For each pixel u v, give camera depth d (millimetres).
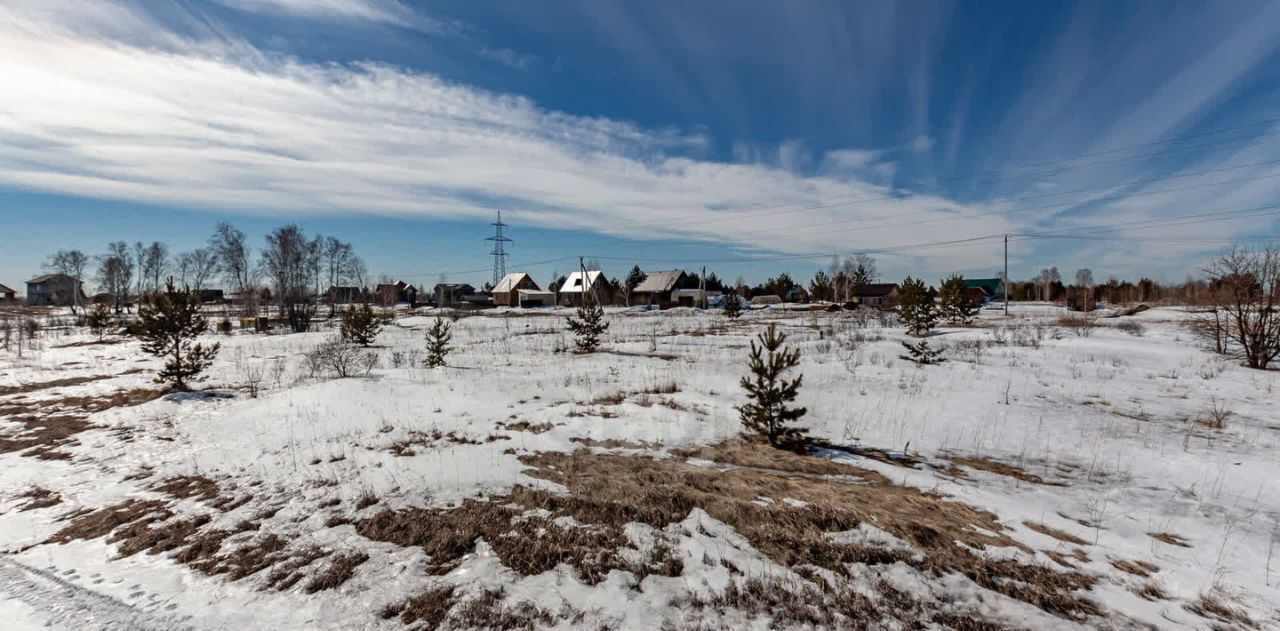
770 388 8641
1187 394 11836
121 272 73438
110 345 26797
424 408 10984
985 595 4195
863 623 3854
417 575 4551
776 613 3973
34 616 4152
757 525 5359
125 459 8391
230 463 7938
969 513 5781
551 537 5145
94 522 6023
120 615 4129
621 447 8359
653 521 5473
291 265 55969
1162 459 7680
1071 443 8539
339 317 52062
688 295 68938
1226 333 17219
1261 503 6129
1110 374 14070
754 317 40938
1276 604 4121
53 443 9398
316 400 11875
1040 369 14797
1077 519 5734
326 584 4465
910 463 7676
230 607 4211
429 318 44969
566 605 4070
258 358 20484
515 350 21375
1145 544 5137
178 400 12625
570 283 77812
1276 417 9859
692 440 8750
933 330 25375
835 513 5555
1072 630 3789
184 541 5434
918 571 4523
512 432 9156
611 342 23703
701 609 4027
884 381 13500
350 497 6324
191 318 14438
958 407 10844
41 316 55844
